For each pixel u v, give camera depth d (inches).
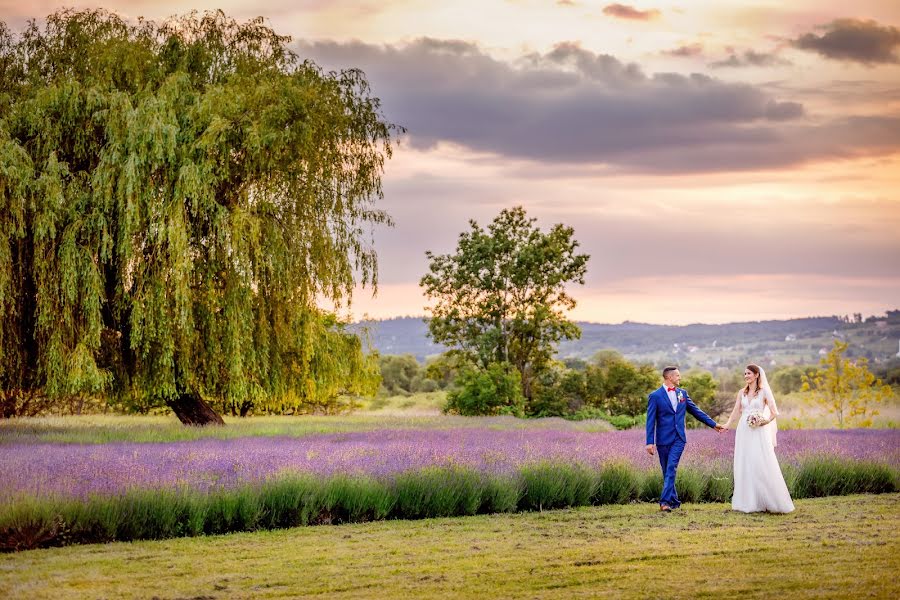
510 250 1902.1
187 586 295.4
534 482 491.8
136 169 797.9
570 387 1812.3
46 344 813.9
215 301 868.6
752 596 275.0
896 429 860.0
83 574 313.7
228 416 1556.3
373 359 1051.9
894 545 363.9
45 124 820.0
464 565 328.5
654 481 527.8
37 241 786.8
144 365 882.1
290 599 278.2
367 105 986.1
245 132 857.5
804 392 1258.0
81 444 642.8
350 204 970.1
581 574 311.0
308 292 941.2
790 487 529.7
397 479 462.0
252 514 413.4
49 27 908.0
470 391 1610.5
